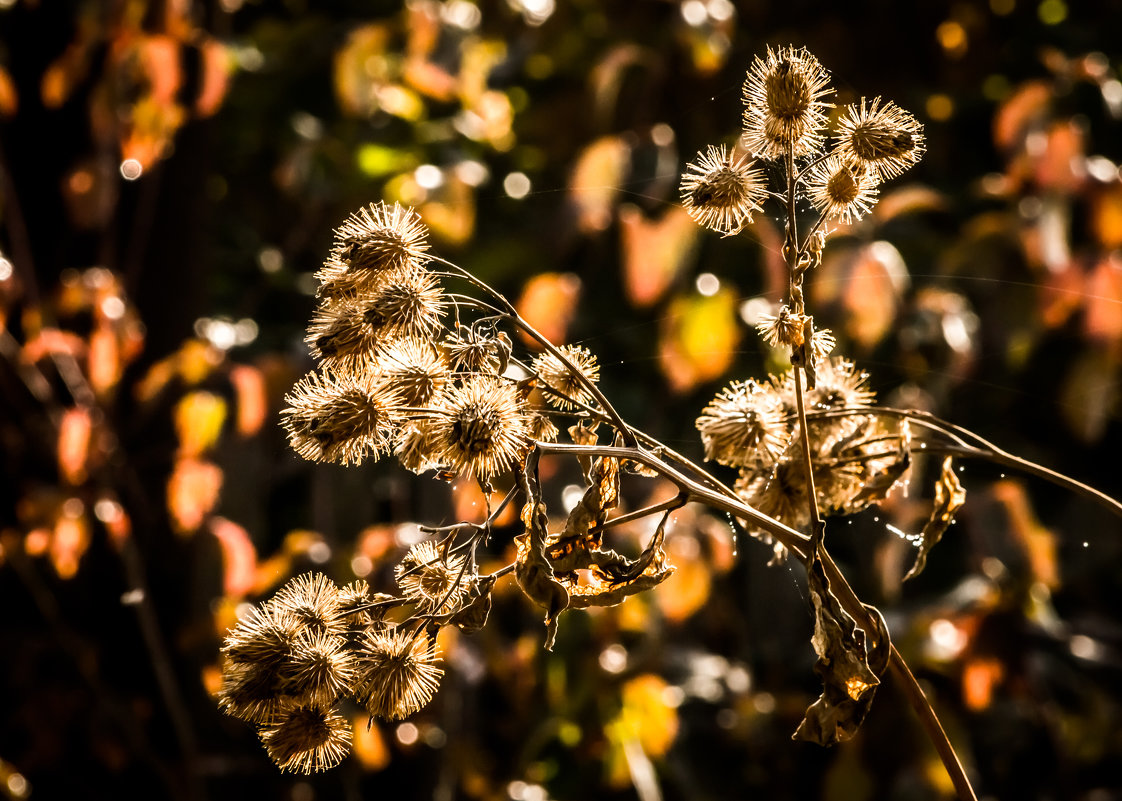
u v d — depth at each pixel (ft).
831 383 3.66
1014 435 8.90
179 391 7.26
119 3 6.93
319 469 7.43
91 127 7.27
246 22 11.43
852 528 7.26
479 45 9.38
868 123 3.39
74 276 7.36
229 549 6.40
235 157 10.68
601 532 3.43
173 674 7.38
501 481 5.78
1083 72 7.77
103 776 7.02
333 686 3.30
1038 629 7.77
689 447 7.66
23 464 6.72
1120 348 6.73
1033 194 7.34
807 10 9.99
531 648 7.04
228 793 7.70
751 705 7.68
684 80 8.88
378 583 6.37
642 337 8.52
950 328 7.04
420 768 7.72
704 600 6.51
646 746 7.29
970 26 9.84
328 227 9.32
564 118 9.43
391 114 9.08
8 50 7.19
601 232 7.61
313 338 3.38
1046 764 8.04
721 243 8.19
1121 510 3.51
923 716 3.38
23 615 7.16
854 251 6.68
